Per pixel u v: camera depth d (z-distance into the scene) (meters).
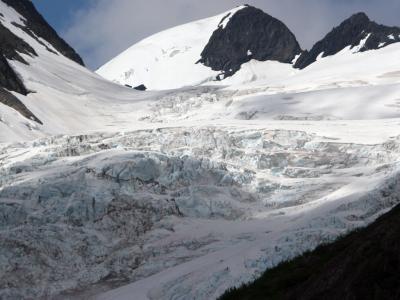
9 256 73.69
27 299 70.12
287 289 31.61
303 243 50.47
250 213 87.62
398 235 23.69
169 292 56.00
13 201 82.94
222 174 94.19
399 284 22.45
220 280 50.50
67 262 75.75
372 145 99.19
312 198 88.75
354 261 24.75
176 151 101.81
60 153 99.81
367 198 73.62
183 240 79.81
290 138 104.50
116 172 90.00
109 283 73.62
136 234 82.25
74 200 83.88
